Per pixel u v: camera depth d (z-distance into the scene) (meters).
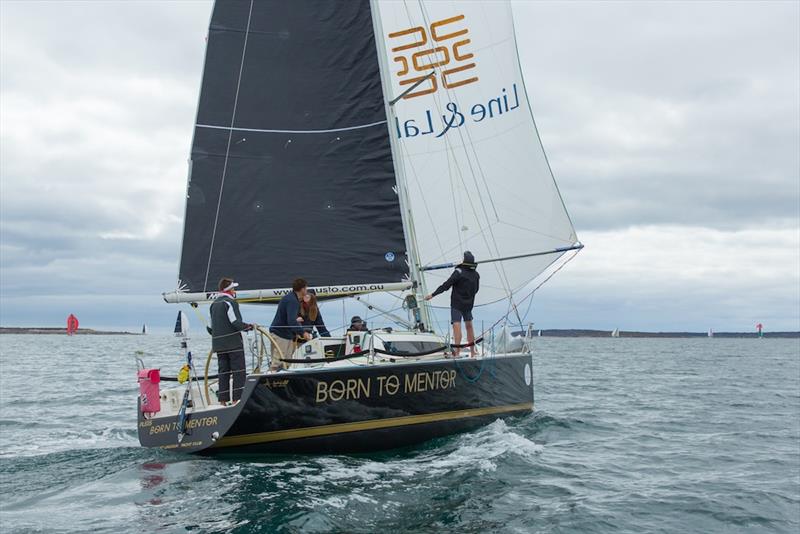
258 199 10.16
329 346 9.52
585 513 6.67
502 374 10.73
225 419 7.75
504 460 8.50
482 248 13.30
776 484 8.17
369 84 10.56
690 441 10.99
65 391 18.56
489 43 13.33
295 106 10.40
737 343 118.75
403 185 10.61
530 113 13.45
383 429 8.54
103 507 6.31
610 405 15.86
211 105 10.13
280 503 6.34
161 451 8.48
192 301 9.85
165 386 15.36
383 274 10.37
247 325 8.31
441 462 8.22
